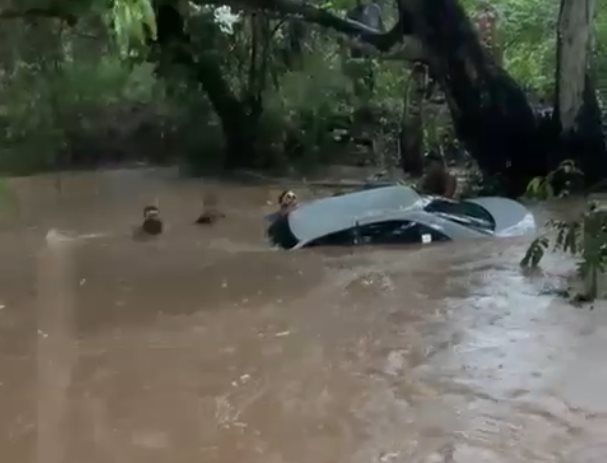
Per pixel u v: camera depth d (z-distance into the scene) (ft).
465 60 56.75
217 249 39.55
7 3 53.16
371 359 24.40
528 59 74.18
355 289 31.89
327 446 19.13
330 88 78.38
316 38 78.64
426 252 37.06
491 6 75.92
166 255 38.83
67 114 83.10
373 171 68.80
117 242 42.19
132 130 82.99
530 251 33.86
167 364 24.48
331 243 38.45
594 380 22.47
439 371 23.32
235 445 19.34
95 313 29.71
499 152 57.41
